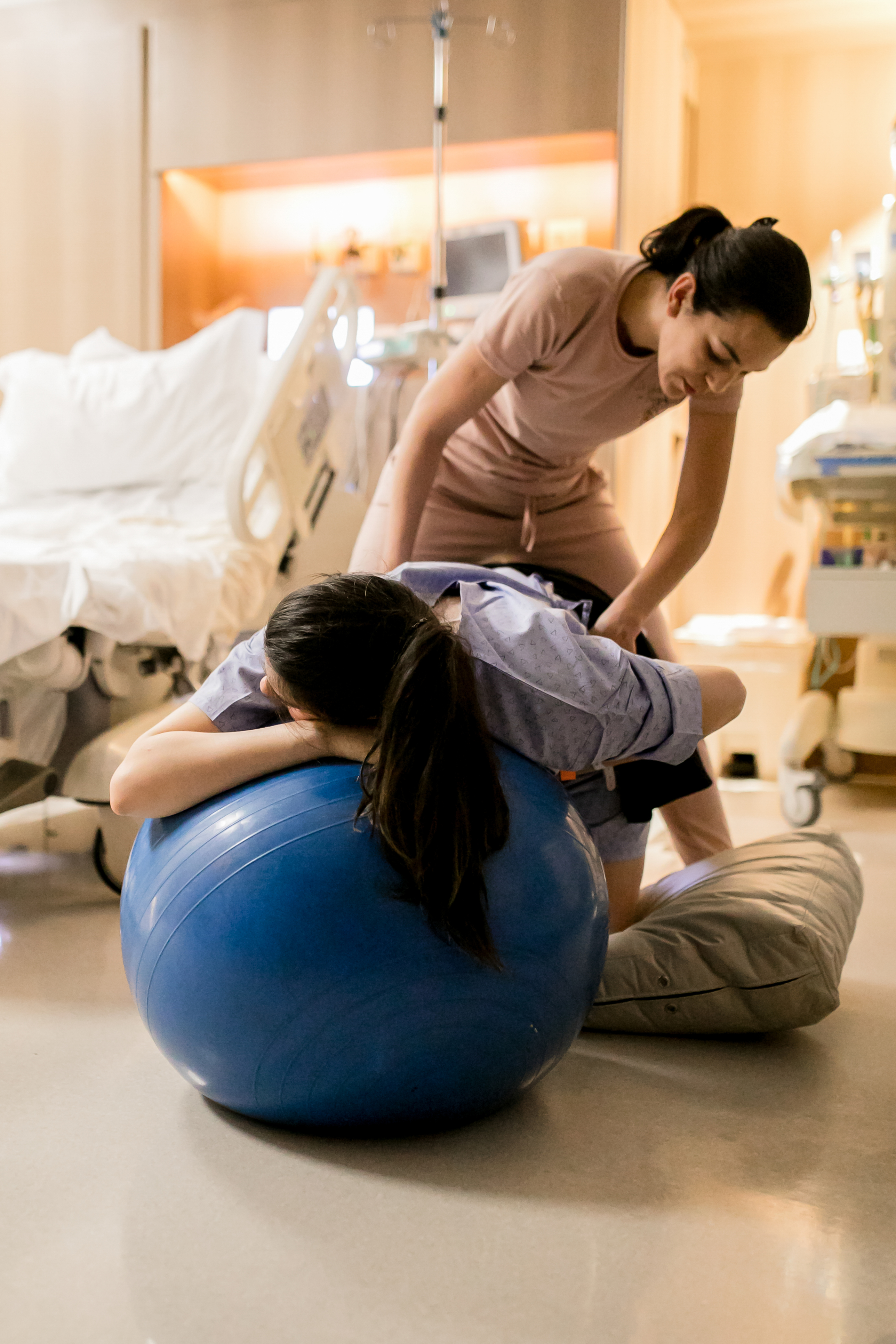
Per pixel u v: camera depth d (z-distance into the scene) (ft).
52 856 8.10
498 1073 3.69
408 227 12.55
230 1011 3.49
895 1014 5.24
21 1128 3.87
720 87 12.43
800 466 9.21
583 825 3.98
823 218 12.21
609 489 10.06
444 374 5.49
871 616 8.93
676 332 4.81
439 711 3.37
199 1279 2.99
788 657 11.25
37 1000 5.16
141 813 3.78
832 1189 3.55
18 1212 3.32
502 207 12.16
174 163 12.07
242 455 7.94
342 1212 3.34
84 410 10.27
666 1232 3.26
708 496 5.43
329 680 3.54
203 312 13.05
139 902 3.73
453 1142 3.81
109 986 5.38
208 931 3.49
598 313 5.28
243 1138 3.81
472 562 6.40
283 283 13.04
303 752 3.72
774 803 10.52
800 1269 3.10
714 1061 4.62
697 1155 3.76
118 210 12.28
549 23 10.67
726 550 12.78
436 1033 3.50
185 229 12.60
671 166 11.91
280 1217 3.31
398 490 5.53
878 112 11.98
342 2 11.32
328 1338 2.75
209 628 7.54
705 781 5.12
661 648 6.28
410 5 11.14
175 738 3.83
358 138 11.40
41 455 10.32
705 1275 3.05
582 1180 3.56
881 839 9.11
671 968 4.80
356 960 3.38
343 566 9.52
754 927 4.75
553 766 4.07
